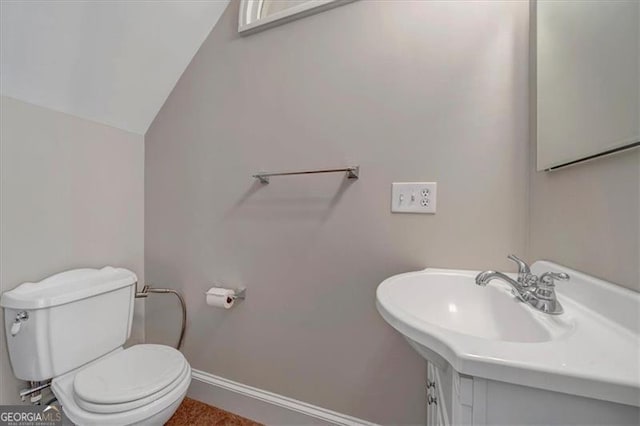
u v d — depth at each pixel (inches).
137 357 43.5
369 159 42.5
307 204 46.7
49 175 46.9
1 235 41.5
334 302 45.3
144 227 62.3
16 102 42.7
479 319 31.2
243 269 52.1
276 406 48.9
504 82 35.6
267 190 49.8
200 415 51.9
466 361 15.5
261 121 50.1
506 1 35.5
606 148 20.5
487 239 36.7
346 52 43.6
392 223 41.4
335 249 45.0
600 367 14.2
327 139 45.2
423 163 39.5
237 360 52.7
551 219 29.9
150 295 62.1
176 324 59.4
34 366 38.6
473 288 33.5
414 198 39.9
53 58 43.2
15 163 42.8
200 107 55.6
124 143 58.3
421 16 39.3
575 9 25.4
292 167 47.8
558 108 28.0
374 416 43.1
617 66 19.4
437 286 34.3
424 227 39.7
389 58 41.1
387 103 41.3
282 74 48.2
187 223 57.4
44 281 44.6
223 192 53.7
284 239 48.6
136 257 60.9
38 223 45.6
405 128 40.4
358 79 42.9
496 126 36.0
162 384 36.9
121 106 55.0
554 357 15.1
